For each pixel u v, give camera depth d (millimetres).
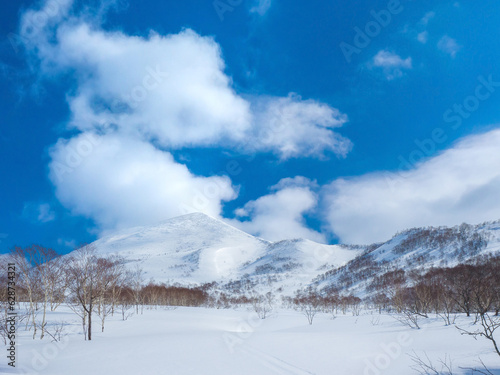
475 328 19484
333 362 14562
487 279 29688
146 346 21172
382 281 175750
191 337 25219
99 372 14562
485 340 16031
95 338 26469
